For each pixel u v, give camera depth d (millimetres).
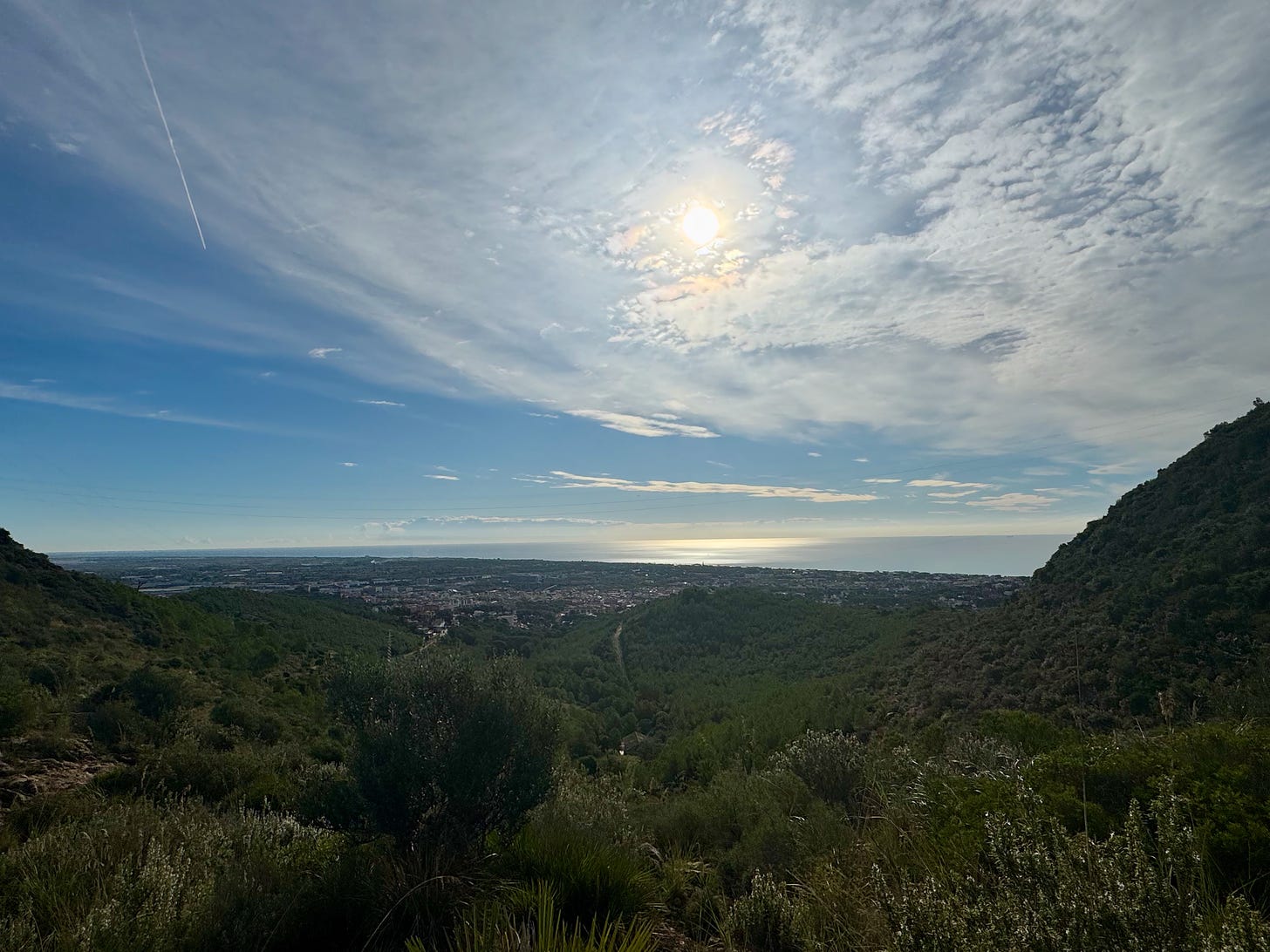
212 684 18031
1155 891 1976
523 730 4938
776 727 16328
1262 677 7098
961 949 2068
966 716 14359
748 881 4891
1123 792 3920
